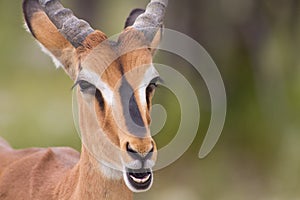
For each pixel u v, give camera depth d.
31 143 21.53
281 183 21.03
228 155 21.52
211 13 22.34
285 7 22.67
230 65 22.42
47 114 23.36
